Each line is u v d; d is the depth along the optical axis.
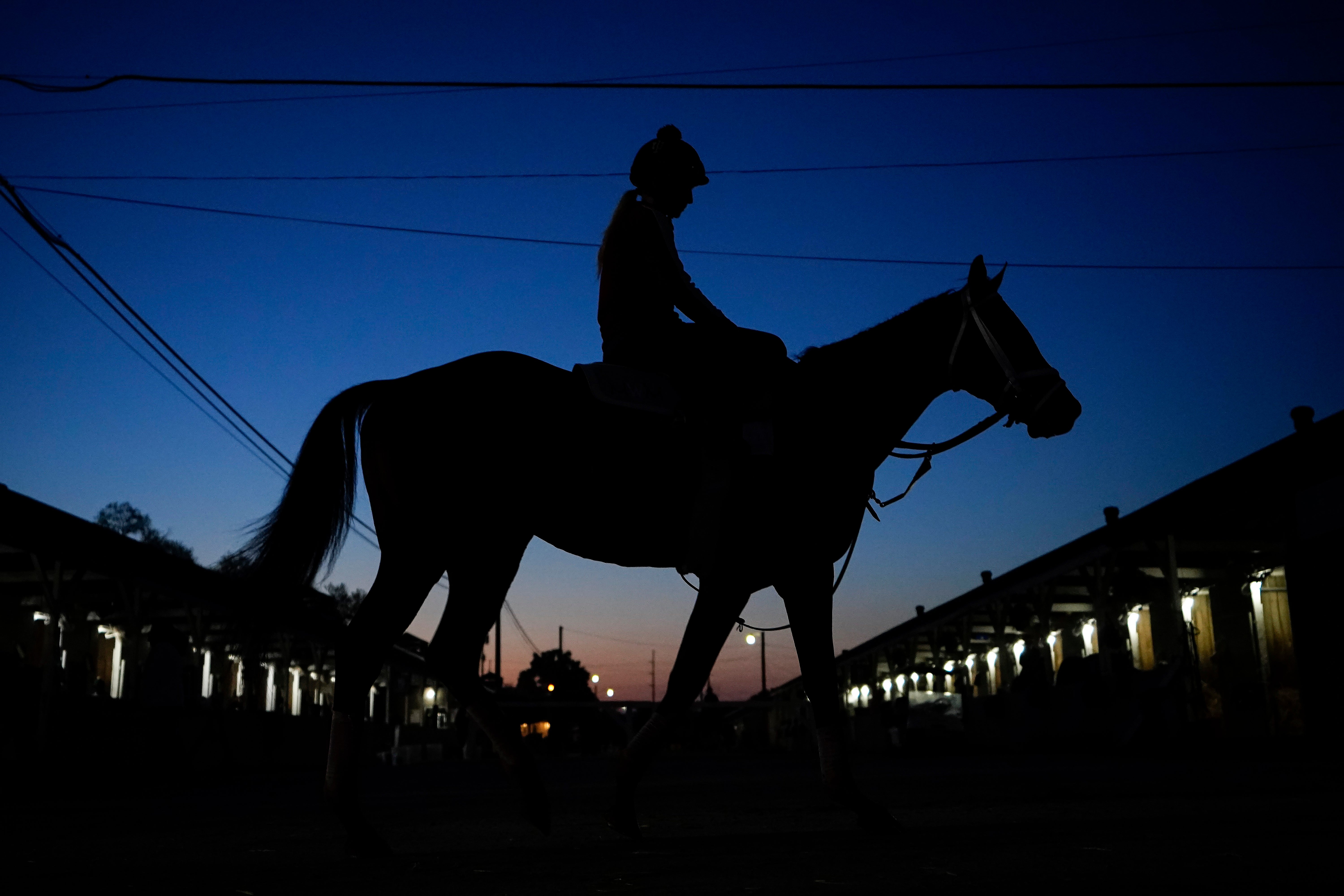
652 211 4.18
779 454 3.98
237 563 3.78
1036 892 2.09
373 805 7.16
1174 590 15.89
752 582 3.92
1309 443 13.46
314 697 31.62
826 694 3.91
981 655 30.20
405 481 3.77
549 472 3.88
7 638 17.77
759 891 2.20
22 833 5.10
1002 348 4.38
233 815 6.40
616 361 4.07
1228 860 2.52
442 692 43.78
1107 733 16.36
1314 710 13.71
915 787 7.48
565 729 54.72
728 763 20.83
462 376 3.93
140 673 15.90
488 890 2.33
